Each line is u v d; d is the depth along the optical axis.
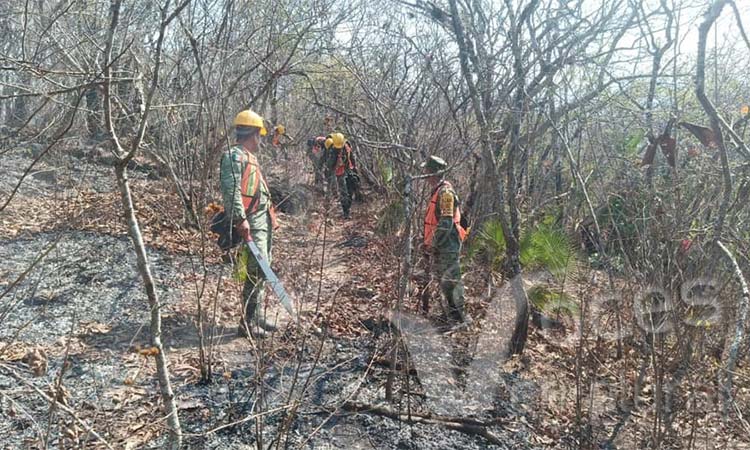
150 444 3.04
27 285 4.86
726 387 2.73
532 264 4.21
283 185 8.82
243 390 3.67
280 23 8.12
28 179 7.32
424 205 4.57
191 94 7.09
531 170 6.26
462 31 4.58
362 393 3.80
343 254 6.00
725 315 3.36
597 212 4.27
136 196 7.54
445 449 3.34
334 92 8.45
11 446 2.86
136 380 3.65
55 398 2.31
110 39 2.19
